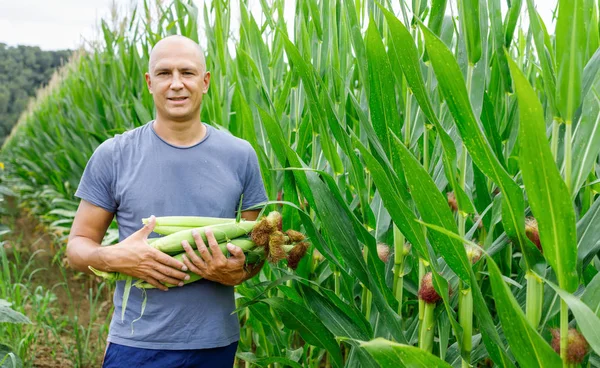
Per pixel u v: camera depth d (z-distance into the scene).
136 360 2.07
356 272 1.88
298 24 2.73
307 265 2.36
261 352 2.94
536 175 1.24
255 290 2.57
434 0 1.78
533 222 1.56
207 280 2.11
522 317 1.30
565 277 1.32
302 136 2.54
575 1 1.23
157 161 2.11
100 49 8.65
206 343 2.09
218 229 1.94
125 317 2.11
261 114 2.14
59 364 3.82
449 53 1.32
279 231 1.96
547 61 1.39
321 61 2.48
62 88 10.93
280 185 2.63
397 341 1.83
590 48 1.49
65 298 5.37
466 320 1.64
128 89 6.78
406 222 1.63
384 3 2.10
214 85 2.96
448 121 2.01
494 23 2.06
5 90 33.50
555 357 1.30
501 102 2.31
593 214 1.47
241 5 2.75
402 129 2.09
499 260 2.12
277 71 3.07
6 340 3.59
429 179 1.49
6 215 9.52
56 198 7.53
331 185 1.89
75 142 7.80
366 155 1.62
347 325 2.02
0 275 3.79
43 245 7.46
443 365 1.36
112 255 1.95
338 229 1.89
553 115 1.38
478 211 2.04
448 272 1.82
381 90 1.75
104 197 2.15
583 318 1.20
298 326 2.08
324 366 3.23
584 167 1.35
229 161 2.19
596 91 1.30
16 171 12.31
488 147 1.37
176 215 2.09
